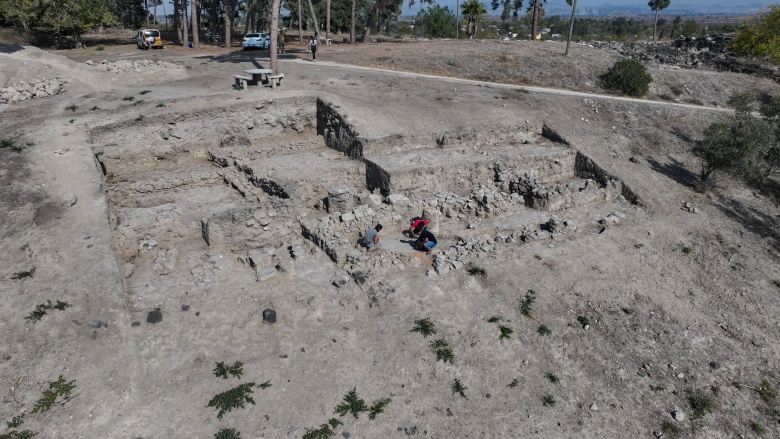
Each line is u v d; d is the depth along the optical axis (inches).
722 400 451.8
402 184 743.1
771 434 424.8
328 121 919.7
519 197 764.6
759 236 756.0
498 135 933.8
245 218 588.1
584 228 716.7
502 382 446.3
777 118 951.6
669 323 546.0
